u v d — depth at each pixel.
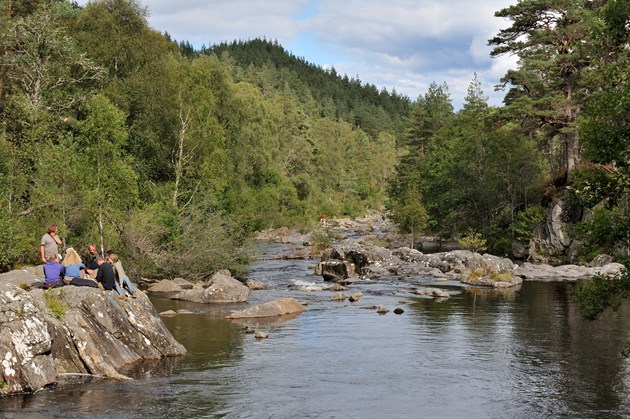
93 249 23.17
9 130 37.03
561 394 15.74
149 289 35.88
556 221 56.00
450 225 75.62
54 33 43.03
